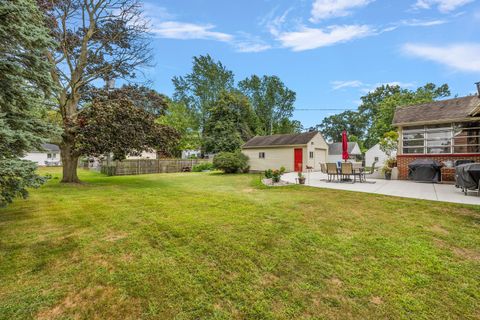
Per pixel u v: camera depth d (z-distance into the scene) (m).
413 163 10.30
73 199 6.82
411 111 12.08
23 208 5.66
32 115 5.34
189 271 2.64
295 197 6.68
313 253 3.02
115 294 2.24
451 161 10.01
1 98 4.36
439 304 2.06
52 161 38.72
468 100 10.70
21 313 1.98
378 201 5.90
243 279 2.48
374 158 33.66
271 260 2.86
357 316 1.93
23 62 4.54
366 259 2.86
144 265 2.78
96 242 3.48
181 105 32.34
